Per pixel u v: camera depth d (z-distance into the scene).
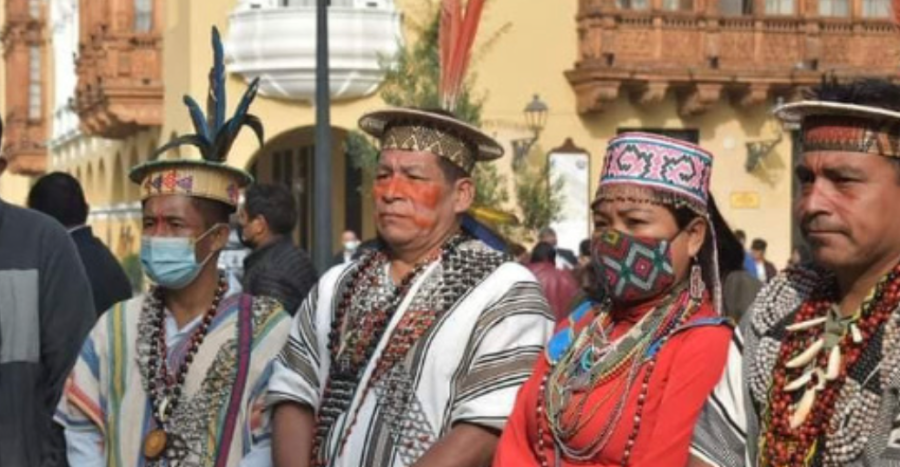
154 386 7.48
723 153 37.31
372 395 6.73
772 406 5.40
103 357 7.60
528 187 33.12
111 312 7.68
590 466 5.88
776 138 37.41
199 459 7.38
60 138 54.06
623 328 6.06
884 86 5.28
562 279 17.14
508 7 36.31
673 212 6.01
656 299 6.02
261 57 34.91
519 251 19.50
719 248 6.26
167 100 37.84
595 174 36.38
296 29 34.69
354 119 35.69
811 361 5.36
